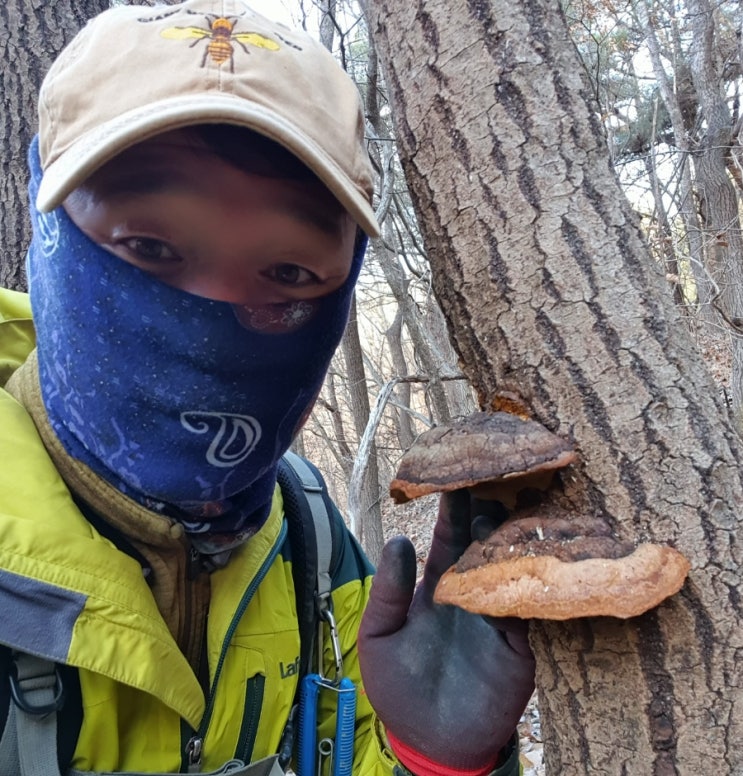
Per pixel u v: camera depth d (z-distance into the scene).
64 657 0.30
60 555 0.31
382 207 0.85
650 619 0.28
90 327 0.33
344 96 0.34
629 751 0.29
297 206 0.31
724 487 0.29
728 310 1.99
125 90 0.29
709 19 2.33
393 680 0.35
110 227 0.31
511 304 0.31
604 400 0.29
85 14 0.80
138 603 0.33
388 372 4.67
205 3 0.32
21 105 0.75
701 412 0.29
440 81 0.31
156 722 0.35
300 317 0.35
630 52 2.52
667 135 2.82
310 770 0.42
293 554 0.45
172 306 0.32
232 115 0.28
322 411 3.44
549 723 0.32
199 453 0.35
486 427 0.30
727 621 0.28
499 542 0.29
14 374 0.40
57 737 0.31
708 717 0.28
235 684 0.39
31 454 0.34
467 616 0.36
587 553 0.27
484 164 0.31
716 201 2.26
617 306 0.29
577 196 0.30
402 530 2.62
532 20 0.31
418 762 0.35
